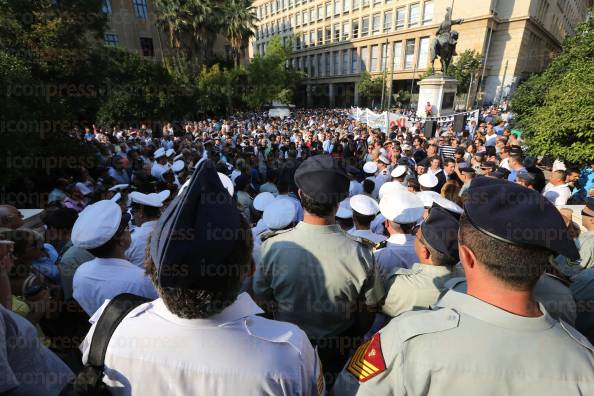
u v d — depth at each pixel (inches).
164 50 1317.7
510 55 1316.4
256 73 1549.0
